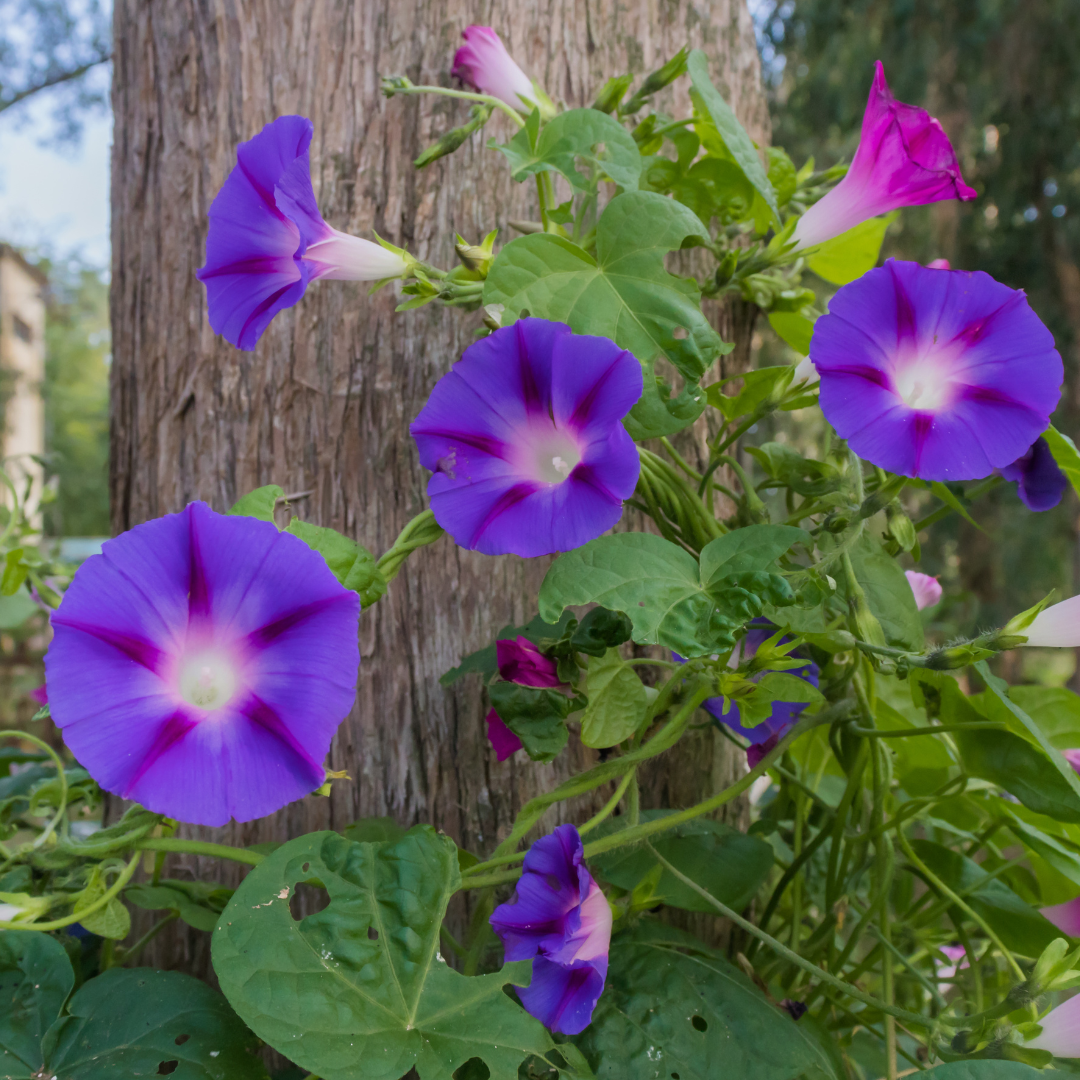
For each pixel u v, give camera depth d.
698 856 0.37
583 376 0.30
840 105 1.63
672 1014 0.33
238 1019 0.32
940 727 0.35
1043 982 0.30
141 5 0.43
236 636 0.28
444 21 0.40
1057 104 1.60
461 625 0.39
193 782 0.27
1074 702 0.40
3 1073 0.30
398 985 0.29
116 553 0.27
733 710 0.39
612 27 0.41
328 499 0.40
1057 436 0.33
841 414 0.29
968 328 0.30
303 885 0.40
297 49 0.40
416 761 0.39
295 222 0.31
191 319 0.42
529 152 0.35
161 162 0.42
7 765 0.50
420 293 0.34
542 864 0.31
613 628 0.32
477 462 0.31
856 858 0.44
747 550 0.31
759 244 0.36
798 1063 0.32
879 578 0.36
